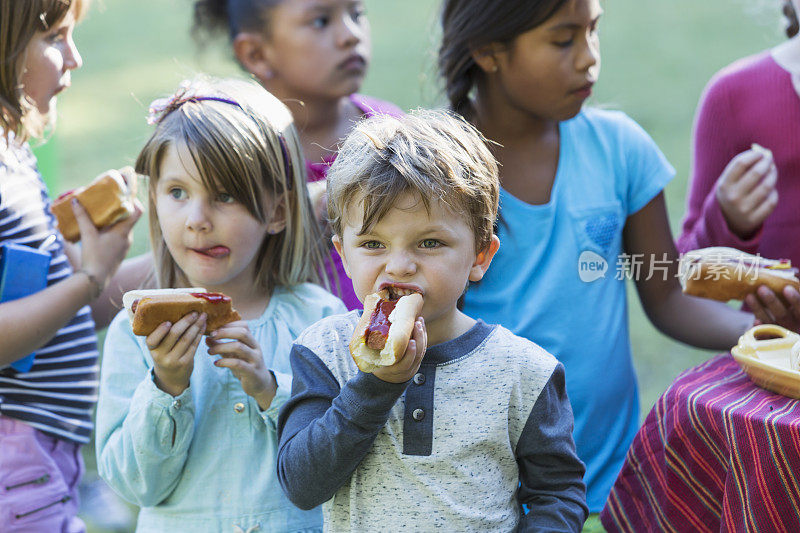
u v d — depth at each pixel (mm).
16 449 4941
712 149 6430
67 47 5051
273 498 4512
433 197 3709
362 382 3615
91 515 7414
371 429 3664
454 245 3799
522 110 5508
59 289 4895
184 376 4293
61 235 5320
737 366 4824
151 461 4336
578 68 5211
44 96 4945
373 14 23531
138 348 4688
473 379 3912
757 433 3941
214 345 4336
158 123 4895
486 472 3859
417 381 3885
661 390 9391
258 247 4832
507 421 3912
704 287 5078
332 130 6934
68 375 5238
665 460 4391
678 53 19125
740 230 5738
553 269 5422
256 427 4570
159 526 4531
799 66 6168
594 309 5496
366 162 3779
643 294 5996
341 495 3906
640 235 5828
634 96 16969
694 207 6508
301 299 5031
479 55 5414
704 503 4270
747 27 20500
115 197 5102
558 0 5066
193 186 4621
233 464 4535
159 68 19797
